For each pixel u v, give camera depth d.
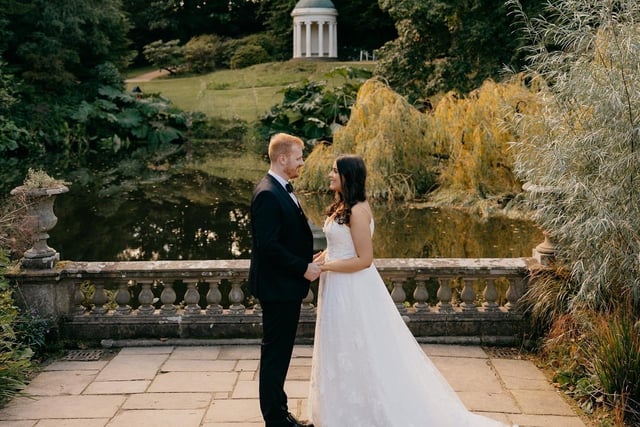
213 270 5.27
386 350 3.71
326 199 13.88
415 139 13.68
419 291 5.36
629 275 4.53
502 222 11.62
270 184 3.69
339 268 3.68
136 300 7.87
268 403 3.76
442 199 13.11
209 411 4.17
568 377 4.54
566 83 5.04
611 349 4.20
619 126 4.53
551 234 5.18
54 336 5.21
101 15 28.16
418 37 20.14
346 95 22.78
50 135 24.42
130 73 40.09
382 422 3.64
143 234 11.96
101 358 5.04
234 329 5.29
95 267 5.27
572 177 4.64
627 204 4.51
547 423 4.04
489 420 3.83
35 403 4.29
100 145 25.44
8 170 19.50
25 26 26.36
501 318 5.27
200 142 26.38
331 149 14.57
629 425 4.00
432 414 3.72
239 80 34.78
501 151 12.55
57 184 5.23
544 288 5.06
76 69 28.19
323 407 3.74
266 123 25.72
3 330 4.86
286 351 3.78
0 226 5.10
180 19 45.41
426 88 19.38
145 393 4.43
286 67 36.78
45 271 5.15
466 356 5.05
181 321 5.28
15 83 24.14
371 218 3.73
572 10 5.27
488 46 18.69
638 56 4.55
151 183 17.33
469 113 13.08
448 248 10.18
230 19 45.34
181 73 38.53
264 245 3.58
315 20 40.31
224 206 14.40
